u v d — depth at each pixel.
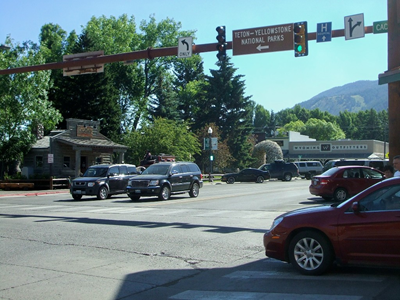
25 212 17.42
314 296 6.19
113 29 59.41
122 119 59.47
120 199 24.02
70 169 39.22
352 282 6.84
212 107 63.44
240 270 8.02
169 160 38.62
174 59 63.16
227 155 55.97
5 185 34.00
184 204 20.00
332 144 80.31
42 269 8.11
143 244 10.38
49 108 39.62
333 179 19.66
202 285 7.09
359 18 13.75
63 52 58.69
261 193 27.06
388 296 6.07
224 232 11.92
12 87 36.44
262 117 154.62
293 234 7.57
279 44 15.05
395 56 11.25
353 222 6.97
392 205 6.88
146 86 63.31
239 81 64.19
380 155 77.44
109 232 12.05
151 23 62.53
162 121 48.91
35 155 38.97
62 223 13.87
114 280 7.38
